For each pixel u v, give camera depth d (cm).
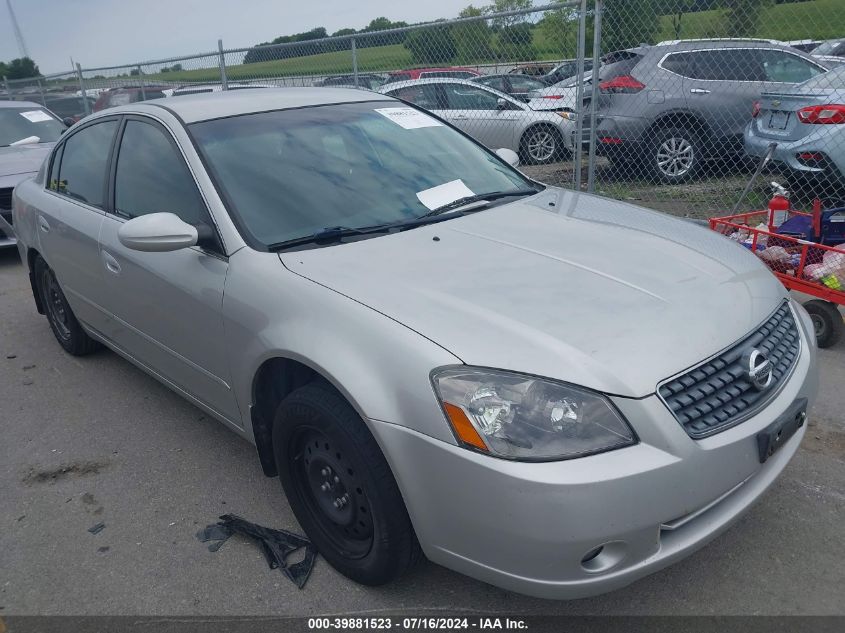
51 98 1543
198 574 272
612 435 200
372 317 231
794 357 257
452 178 343
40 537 300
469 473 203
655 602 247
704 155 839
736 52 811
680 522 210
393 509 229
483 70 825
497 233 291
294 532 293
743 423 220
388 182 326
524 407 201
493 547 205
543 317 224
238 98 359
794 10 619
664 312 228
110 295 375
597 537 196
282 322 254
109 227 364
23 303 629
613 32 695
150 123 350
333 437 237
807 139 659
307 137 335
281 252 277
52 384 450
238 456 354
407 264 262
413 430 213
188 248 305
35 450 371
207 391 319
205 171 305
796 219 459
